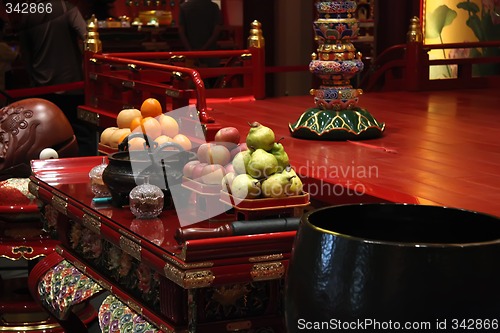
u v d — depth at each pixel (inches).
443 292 67.9
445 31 406.0
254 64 289.1
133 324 118.7
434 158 173.0
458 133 209.0
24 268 223.1
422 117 240.5
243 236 104.2
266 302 114.0
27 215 177.9
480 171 158.1
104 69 273.4
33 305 186.9
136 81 230.2
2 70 320.5
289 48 453.1
